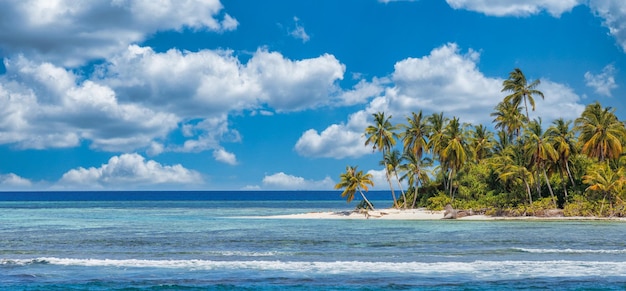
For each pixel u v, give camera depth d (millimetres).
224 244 47312
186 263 35250
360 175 93438
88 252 42000
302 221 82375
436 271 32344
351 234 57125
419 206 101812
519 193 87188
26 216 104875
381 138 94125
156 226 72062
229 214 112125
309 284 29281
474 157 99062
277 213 117312
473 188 91562
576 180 86938
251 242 48906
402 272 32094
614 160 84000
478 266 33781
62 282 29812
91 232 61531
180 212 124500
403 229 63906
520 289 27969
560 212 80188
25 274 31922
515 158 85688
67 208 158625
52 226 72938
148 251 42406
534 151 80688
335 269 33094
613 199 80000
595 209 79750
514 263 34719
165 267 33969
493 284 29000
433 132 96562
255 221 83250
